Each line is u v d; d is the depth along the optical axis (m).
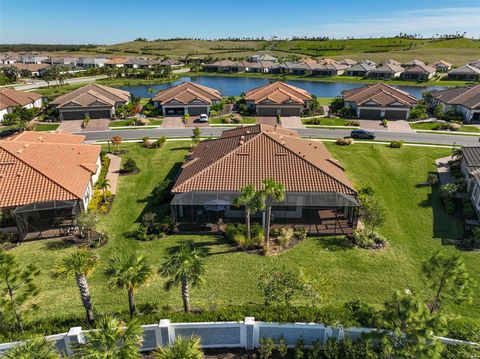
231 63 197.00
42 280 29.25
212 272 30.08
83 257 22.00
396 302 18.41
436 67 183.88
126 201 43.31
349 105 93.50
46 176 37.81
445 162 55.75
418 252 32.91
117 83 151.50
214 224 37.53
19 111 85.75
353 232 35.47
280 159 40.34
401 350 17.36
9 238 34.72
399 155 59.31
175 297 27.12
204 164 41.66
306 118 87.62
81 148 48.50
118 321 19.67
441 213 40.09
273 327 20.78
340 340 20.36
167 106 89.38
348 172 52.12
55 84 144.62
